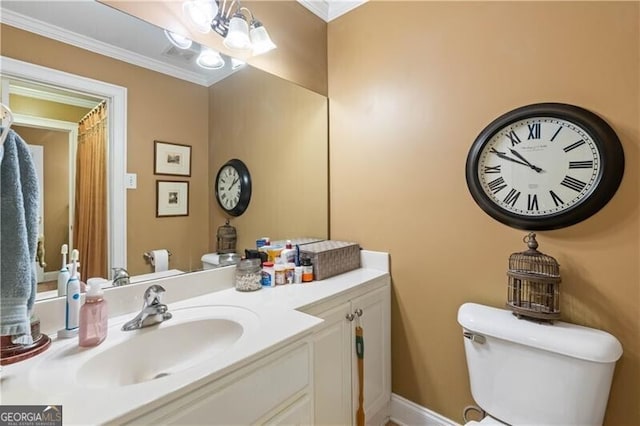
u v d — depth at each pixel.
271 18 1.56
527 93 1.21
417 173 1.51
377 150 1.66
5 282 0.71
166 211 1.22
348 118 1.79
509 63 1.25
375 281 1.51
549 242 1.17
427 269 1.50
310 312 1.17
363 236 1.73
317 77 1.82
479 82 1.33
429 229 1.48
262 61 1.52
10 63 0.88
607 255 1.06
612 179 1.03
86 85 1.02
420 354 1.53
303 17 1.74
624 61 1.02
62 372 0.72
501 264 1.28
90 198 1.02
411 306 1.56
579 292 1.11
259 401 0.79
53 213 0.94
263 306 1.12
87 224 1.01
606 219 1.06
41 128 0.92
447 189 1.42
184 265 1.26
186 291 1.23
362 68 1.72
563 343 0.99
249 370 0.77
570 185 1.10
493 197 1.26
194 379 0.66
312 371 0.98
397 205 1.59
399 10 1.58
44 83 0.94
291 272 1.43
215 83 1.37
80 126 1.00
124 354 0.89
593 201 1.06
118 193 1.09
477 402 1.19
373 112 1.67
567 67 1.13
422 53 1.49
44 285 0.91
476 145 1.30
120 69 1.10
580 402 0.97
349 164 1.78
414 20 1.52
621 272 1.04
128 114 1.12
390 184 1.61
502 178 1.24
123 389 0.63
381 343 1.55
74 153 0.99
